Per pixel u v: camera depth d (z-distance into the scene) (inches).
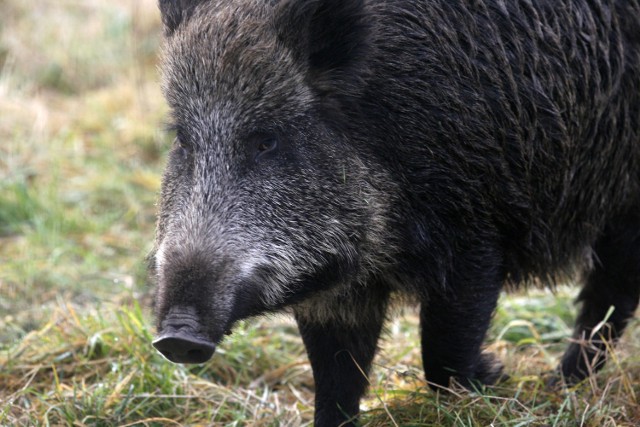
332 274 465.7
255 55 448.5
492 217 503.8
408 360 618.5
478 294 505.4
